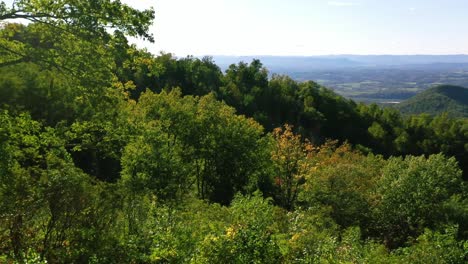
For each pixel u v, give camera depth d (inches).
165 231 393.1
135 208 438.3
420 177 1279.5
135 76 2645.2
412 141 3526.1
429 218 1242.0
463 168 3368.6
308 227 524.7
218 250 318.7
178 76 3164.4
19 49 499.8
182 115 1380.4
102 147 608.4
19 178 393.7
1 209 366.6
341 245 568.7
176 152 1274.6
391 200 1268.5
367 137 3518.7
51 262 347.6
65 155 510.9
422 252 505.7
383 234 1272.1
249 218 369.7
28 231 376.5
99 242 363.6
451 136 3435.0
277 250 335.3
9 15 457.1
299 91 3882.9
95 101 498.3
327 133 3535.9
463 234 1175.0
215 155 1455.5
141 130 626.2
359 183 1432.1
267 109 3376.0
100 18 477.7
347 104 3814.0
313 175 1432.1
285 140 1680.6
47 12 471.5
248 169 1512.1
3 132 452.8
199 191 1497.3
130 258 354.9
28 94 622.5
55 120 685.9
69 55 479.8
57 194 379.9
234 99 3122.5
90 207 394.0
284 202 1627.7
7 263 318.0
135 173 924.6
